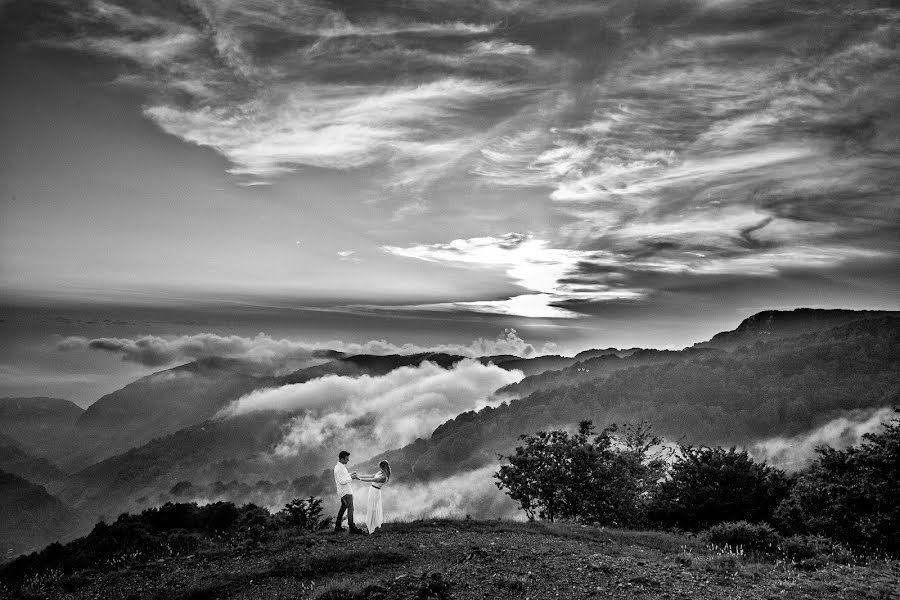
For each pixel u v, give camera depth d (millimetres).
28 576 15695
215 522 19281
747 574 12523
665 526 26828
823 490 20797
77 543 17500
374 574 13508
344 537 16922
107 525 18297
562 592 11328
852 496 19922
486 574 12562
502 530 18828
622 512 27953
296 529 18391
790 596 10859
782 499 23984
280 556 14945
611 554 15219
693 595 10922
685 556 14078
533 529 19328
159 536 17812
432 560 14234
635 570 12703
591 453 28438
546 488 28797
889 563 13969
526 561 13594
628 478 28656
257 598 12414
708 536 17844
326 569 13891
